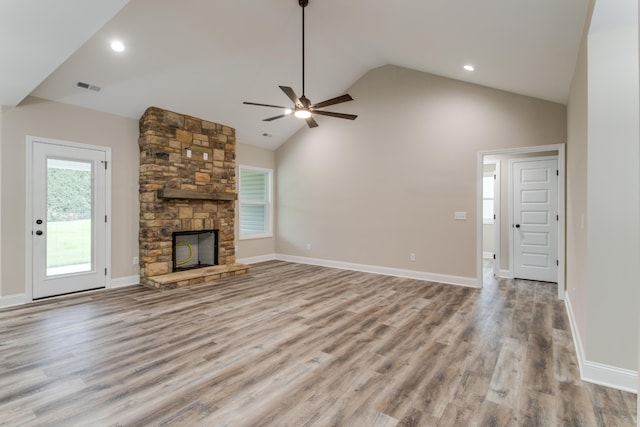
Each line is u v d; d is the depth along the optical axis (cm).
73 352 264
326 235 648
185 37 385
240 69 470
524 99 444
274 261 706
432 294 442
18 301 388
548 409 193
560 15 236
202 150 548
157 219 489
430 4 280
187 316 349
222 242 588
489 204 758
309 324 328
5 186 379
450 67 438
